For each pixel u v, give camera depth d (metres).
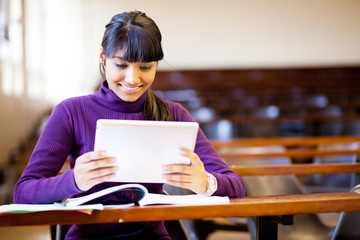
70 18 9.16
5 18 6.20
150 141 1.19
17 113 6.88
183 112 1.65
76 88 9.14
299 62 9.66
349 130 6.45
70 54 9.15
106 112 1.50
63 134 1.45
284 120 6.96
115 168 1.21
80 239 1.42
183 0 9.46
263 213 1.19
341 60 9.63
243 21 9.59
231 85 9.48
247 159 3.30
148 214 1.15
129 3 9.30
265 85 9.52
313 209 1.21
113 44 1.32
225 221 2.45
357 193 1.32
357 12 9.52
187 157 1.23
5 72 6.28
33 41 8.13
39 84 8.56
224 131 6.48
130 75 1.35
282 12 9.59
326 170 2.12
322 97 9.30
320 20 9.58
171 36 9.53
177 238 1.60
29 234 3.45
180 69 9.57
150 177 1.27
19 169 5.70
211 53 9.61
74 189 1.21
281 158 3.22
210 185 1.32
